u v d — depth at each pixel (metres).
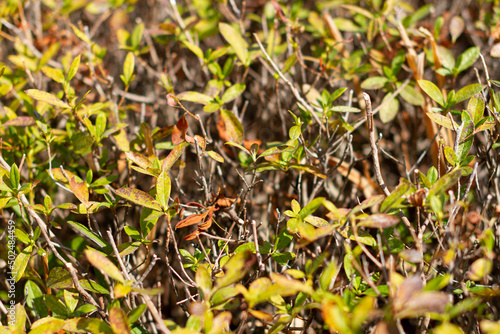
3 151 0.74
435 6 1.04
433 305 0.57
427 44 0.81
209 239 0.73
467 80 0.85
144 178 0.82
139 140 0.74
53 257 0.73
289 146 0.68
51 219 0.76
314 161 0.75
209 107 0.71
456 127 0.66
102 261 0.60
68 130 0.74
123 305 0.65
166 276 0.76
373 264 0.68
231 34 0.76
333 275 0.63
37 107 0.75
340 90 0.71
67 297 0.64
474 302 0.60
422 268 0.63
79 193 0.66
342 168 0.78
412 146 0.81
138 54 0.83
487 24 0.84
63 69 0.83
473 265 0.60
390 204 0.62
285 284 0.60
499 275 0.69
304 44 1.00
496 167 0.71
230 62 0.77
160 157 0.79
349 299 0.61
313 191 0.73
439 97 0.69
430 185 0.64
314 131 0.79
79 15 1.13
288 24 0.79
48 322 0.61
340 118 0.75
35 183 0.67
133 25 1.12
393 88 0.78
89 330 0.61
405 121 0.84
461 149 0.66
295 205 0.65
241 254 0.61
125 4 1.05
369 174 0.80
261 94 0.87
